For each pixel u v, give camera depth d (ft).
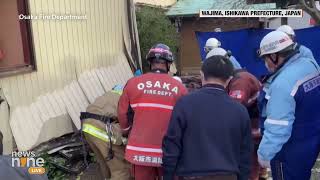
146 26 42.75
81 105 21.13
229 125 9.29
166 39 45.24
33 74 17.72
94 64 24.57
